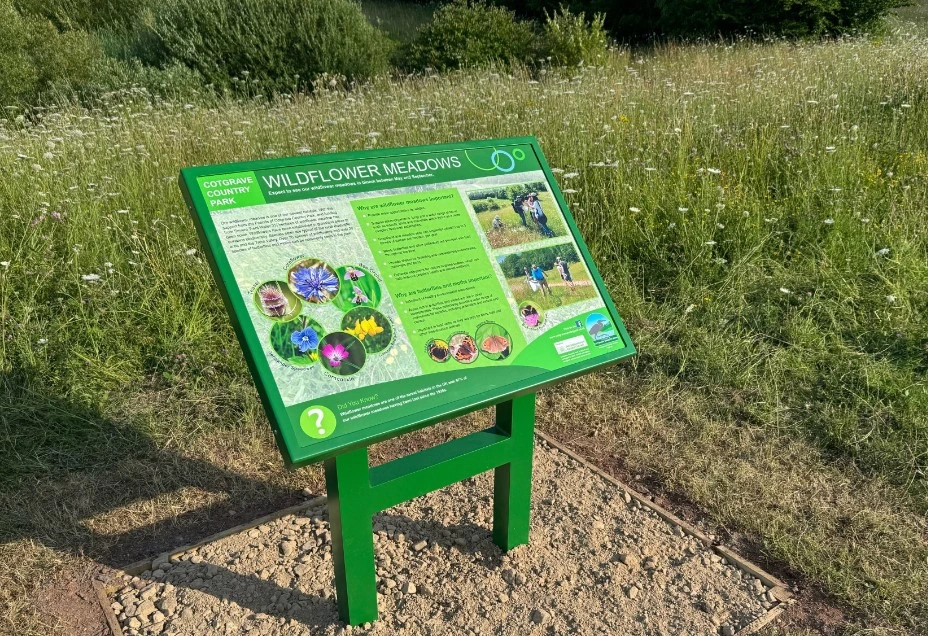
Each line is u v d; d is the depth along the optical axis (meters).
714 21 12.89
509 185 2.38
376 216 2.08
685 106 6.42
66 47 9.62
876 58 7.93
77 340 3.68
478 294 2.15
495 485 2.52
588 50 11.46
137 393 3.50
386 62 11.94
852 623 2.27
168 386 3.56
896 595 2.34
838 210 4.66
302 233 1.94
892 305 3.89
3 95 8.79
